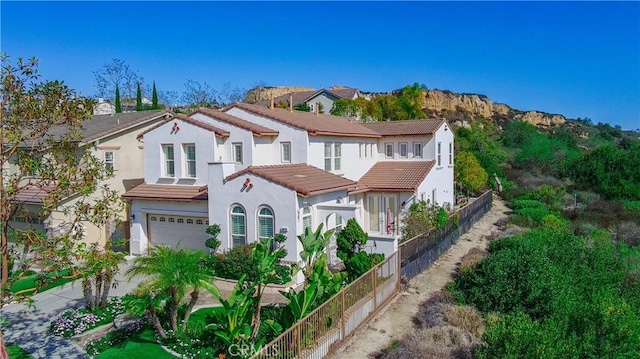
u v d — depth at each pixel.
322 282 14.64
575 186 46.50
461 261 22.59
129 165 28.25
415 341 13.29
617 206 38.22
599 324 13.62
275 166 22.67
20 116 11.13
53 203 11.41
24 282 19.89
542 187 42.44
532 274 16.97
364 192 29.56
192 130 24.11
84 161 12.24
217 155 23.81
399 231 26.56
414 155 32.81
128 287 20.06
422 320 15.21
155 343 13.88
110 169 12.44
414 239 20.42
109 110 53.12
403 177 29.89
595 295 17.09
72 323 15.61
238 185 20.88
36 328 15.82
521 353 11.52
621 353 12.90
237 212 21.06
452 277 20.22
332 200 22.86
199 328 14.37
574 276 19.58
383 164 32.91
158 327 13.76
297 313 13.09
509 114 120.00
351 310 14.45
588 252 21.48
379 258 18.11
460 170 40.03
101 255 11.97
